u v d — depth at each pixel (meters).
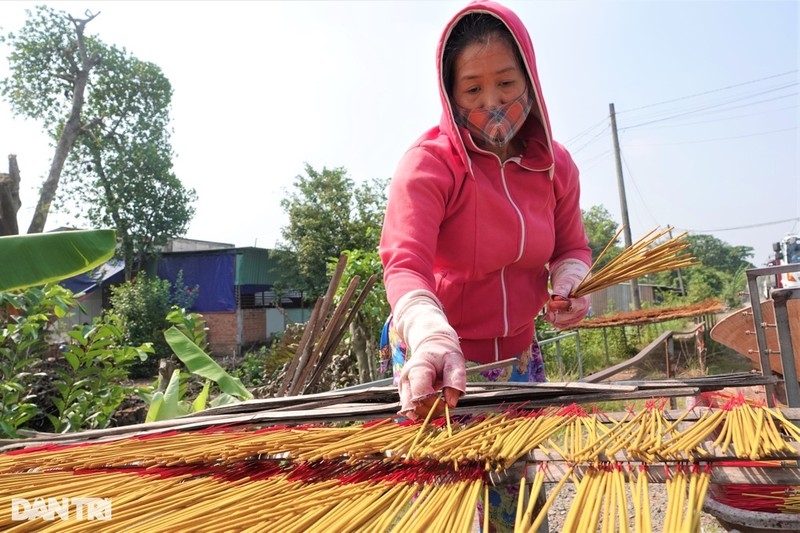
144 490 1.00
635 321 9.74
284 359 5.89
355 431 1.23
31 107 22.05
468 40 1.56
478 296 1.74
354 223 18.98
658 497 3.04
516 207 1.69
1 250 2.36
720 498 1.59
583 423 1.19
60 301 4.15
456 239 1.69
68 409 4.09
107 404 4.17
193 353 3.54
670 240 1.79
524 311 1.80
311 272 19.30
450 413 1.45
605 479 0.88
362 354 5.32
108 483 1.06
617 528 0.80
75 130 19.69
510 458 0.95
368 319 5.47
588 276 1.87
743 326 3.12
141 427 1.66
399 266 1.48
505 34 1.57
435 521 0.79
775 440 0.91
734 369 9.44
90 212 21.73
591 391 1.39
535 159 1.76
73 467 1.20
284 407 1.69
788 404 1.87
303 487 1.00
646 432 1.04
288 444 1.14
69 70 21.89
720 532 2.49
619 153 18.38
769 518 1.46
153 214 21.69
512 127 1.62
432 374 1.19
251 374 9.47
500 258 1.69
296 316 21.75
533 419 1.25
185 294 18.72
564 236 2.03
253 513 0.84
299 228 19.58
